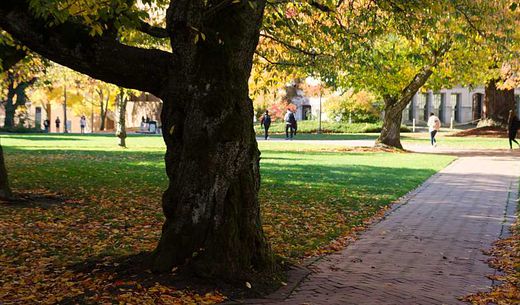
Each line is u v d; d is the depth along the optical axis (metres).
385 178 18.48
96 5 6.66
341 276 7.32
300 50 15.48
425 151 31.55
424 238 9.88
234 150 6.49
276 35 15.61
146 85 6.75
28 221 10.97
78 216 11.53
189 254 6.54
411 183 17.31
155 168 20.47
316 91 50.50
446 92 66.38
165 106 6.76
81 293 6.20
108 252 8.51
